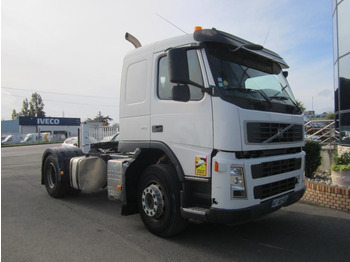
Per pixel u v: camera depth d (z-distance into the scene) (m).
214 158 3.76
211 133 3.86
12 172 11.91
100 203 6.79
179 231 4.39
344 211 5.88
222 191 3.67
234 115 3.73
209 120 3.88
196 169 3.98
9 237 4.64
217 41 3.93
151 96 4.67
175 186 4.27
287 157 4.38
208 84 3.90
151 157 4.98
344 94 9.80
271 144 4.07
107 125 10.35
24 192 7.97
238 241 4.44
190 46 3.99
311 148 7.49
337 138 10.91
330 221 5.30
